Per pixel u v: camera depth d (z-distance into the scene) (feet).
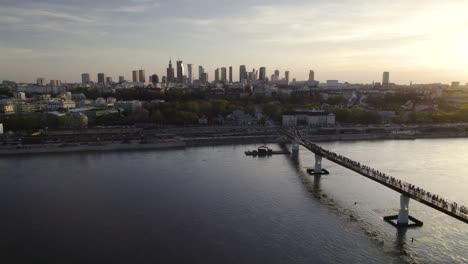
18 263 449.48
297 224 561.84
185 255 465.06
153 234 526.16
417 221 563.07
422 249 481.87
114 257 461.37
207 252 472.85
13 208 632.79
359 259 456.86
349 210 620.08
